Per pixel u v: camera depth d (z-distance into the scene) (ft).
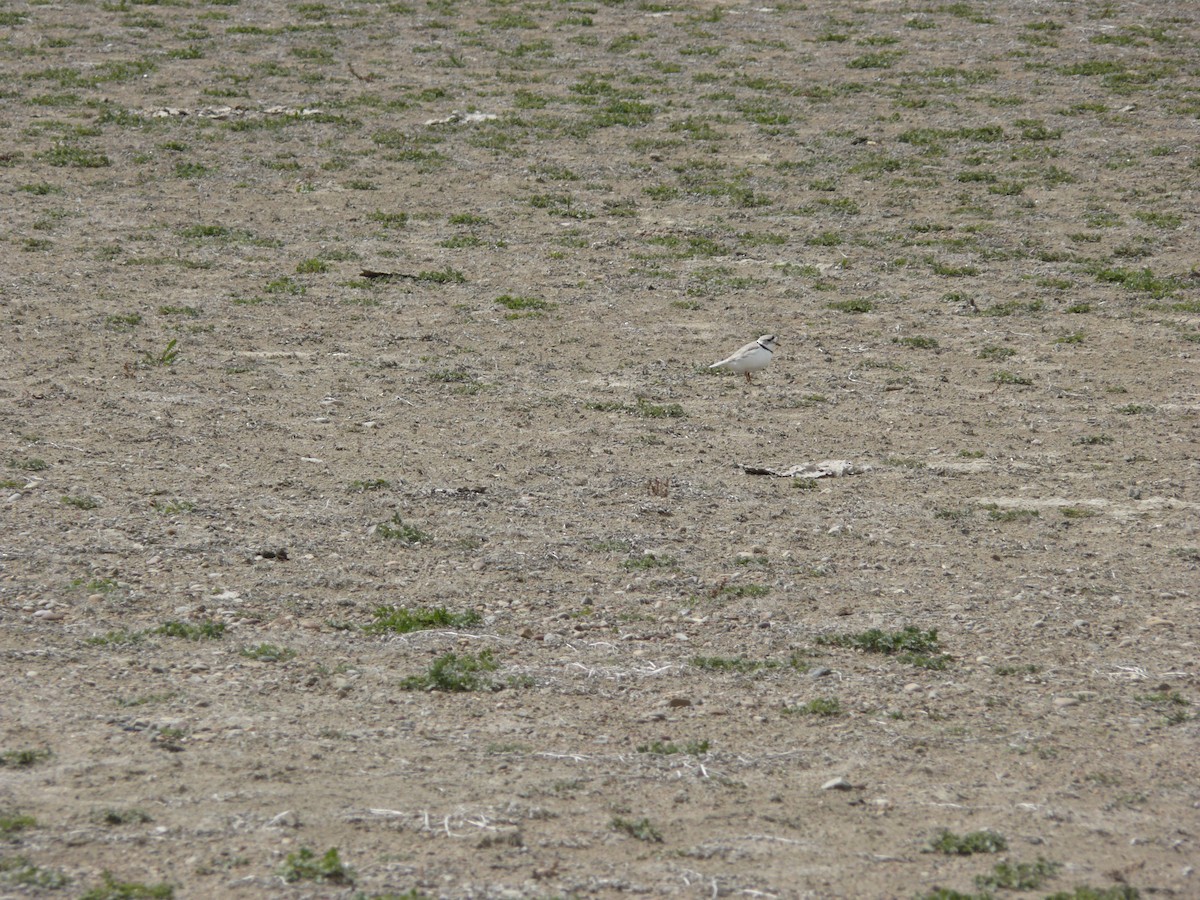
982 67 372.17
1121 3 439.22
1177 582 120.37
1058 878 72.79
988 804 81.46
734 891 70.64
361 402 170.81
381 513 131.54
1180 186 280.92
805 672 100.42
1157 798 82.53
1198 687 99.09
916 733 91.04
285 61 374.84
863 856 74.84
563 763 84.94
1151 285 229.86
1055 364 195.62
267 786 79.51
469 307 216.74
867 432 166.61
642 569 120.37
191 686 93.30
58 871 68.74
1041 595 116.78
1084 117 328.29
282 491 136.77
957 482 149.07
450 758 84.84
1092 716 94.02
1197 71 363.15
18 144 299.99
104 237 245.45
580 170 294.46
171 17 417.90
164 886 67.82
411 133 317.42
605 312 216.54
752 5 444.14
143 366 180.75
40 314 201.77
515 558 121.39
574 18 423.23
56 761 80.94
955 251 249.34
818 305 222.48
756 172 293.84
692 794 81.56
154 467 142.10
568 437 160.76
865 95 349.20
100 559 115.44
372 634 104.37
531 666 99.91
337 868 70.18
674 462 153.28
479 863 72.18
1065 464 155.63
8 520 122.72
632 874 71.97
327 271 232.53
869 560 125.08
